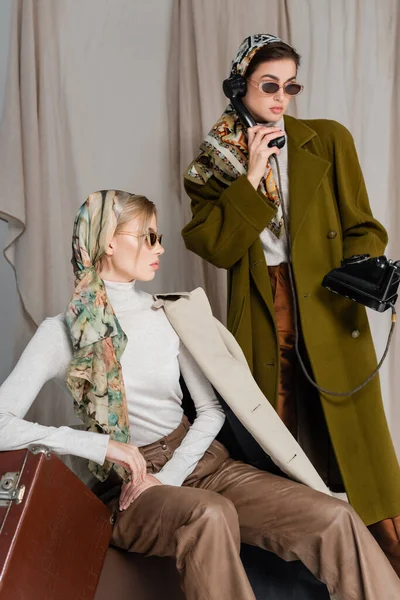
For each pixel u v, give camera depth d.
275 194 2.44
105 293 1.96
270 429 2.06
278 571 2.06
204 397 2.11
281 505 1.89
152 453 2.00
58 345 1.89
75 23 3.11
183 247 3.19
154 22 3.20
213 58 3.09
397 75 3.36
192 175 2.55
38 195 2.94
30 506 1.54
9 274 3.22
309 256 2.43
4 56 3.12
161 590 1.91
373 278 2.28
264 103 2.40
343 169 2.51
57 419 3.01
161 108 3.21
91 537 1.73
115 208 1.97
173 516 1.73
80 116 3.11
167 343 2.05
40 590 1.54
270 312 2.41
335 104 3.31
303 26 3.29
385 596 1.76
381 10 3.36
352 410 2.43
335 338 2.43
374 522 2.40
